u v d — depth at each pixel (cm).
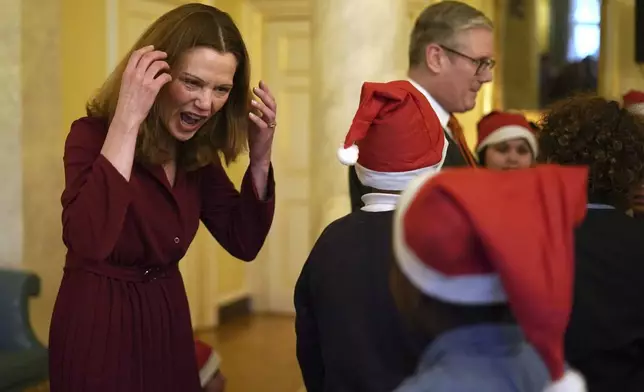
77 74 399
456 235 91
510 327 100
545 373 99
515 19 447
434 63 214
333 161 277
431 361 103
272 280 561
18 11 339
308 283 142
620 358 137
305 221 552
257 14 543
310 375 150
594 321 136
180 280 186
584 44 438
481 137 307
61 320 173
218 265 528
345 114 275
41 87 354
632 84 432
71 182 165
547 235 90
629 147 145
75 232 156
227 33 172
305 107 547
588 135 145
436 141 145
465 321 100
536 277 87
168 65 161
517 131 292
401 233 98
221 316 530
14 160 345
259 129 187
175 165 181
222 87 171
